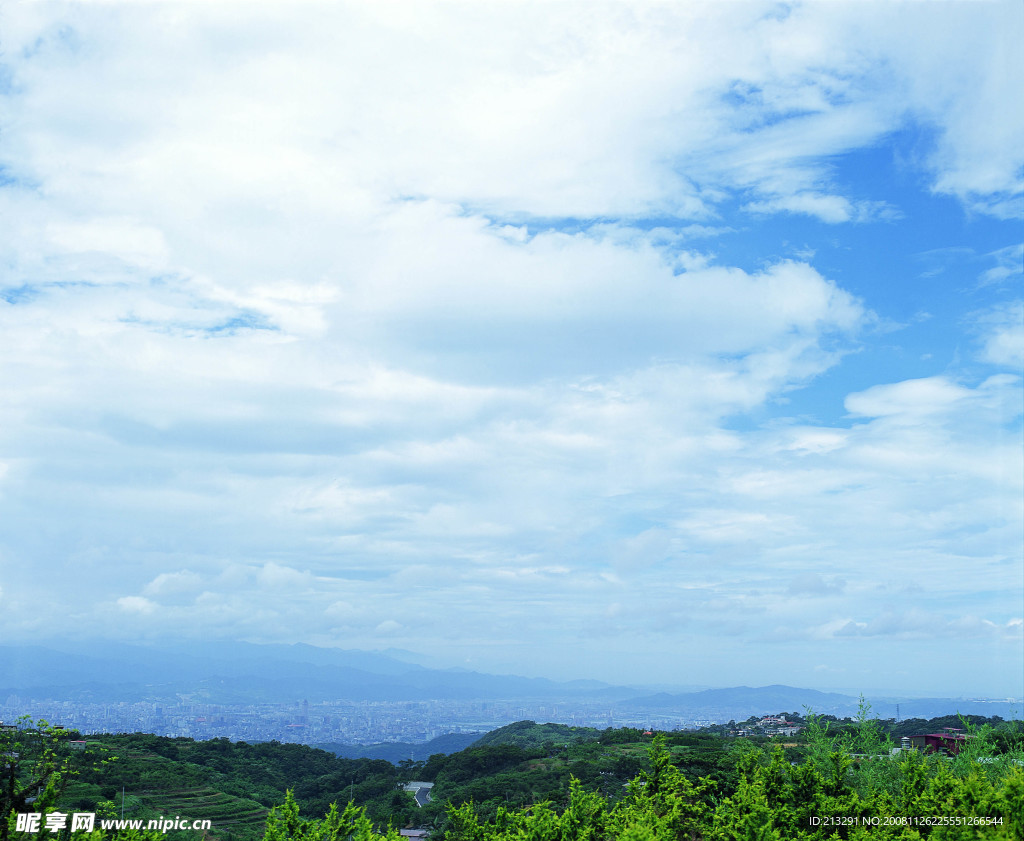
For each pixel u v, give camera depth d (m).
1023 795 9.55
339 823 11.00
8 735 10.09
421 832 24.58
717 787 12.54
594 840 10.77
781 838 10.44
